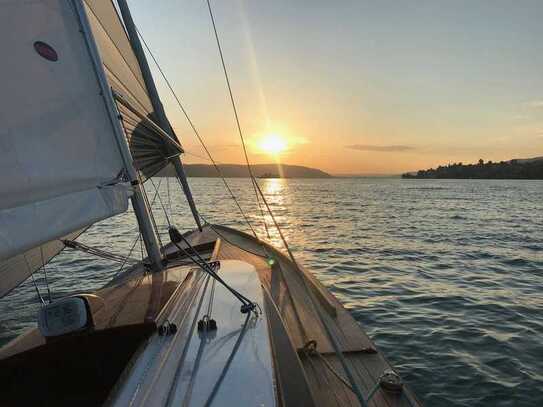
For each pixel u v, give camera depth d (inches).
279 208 1627.7
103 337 107.8
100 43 195.0
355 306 370.9
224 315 118.9
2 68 74.2
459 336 299.9
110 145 98.9
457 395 225.3
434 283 455.8
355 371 149.4
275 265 268.7
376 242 760.3
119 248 641.6
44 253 183.6
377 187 4872.0
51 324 104.8
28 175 72.8
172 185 2706.7
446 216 1300.4
